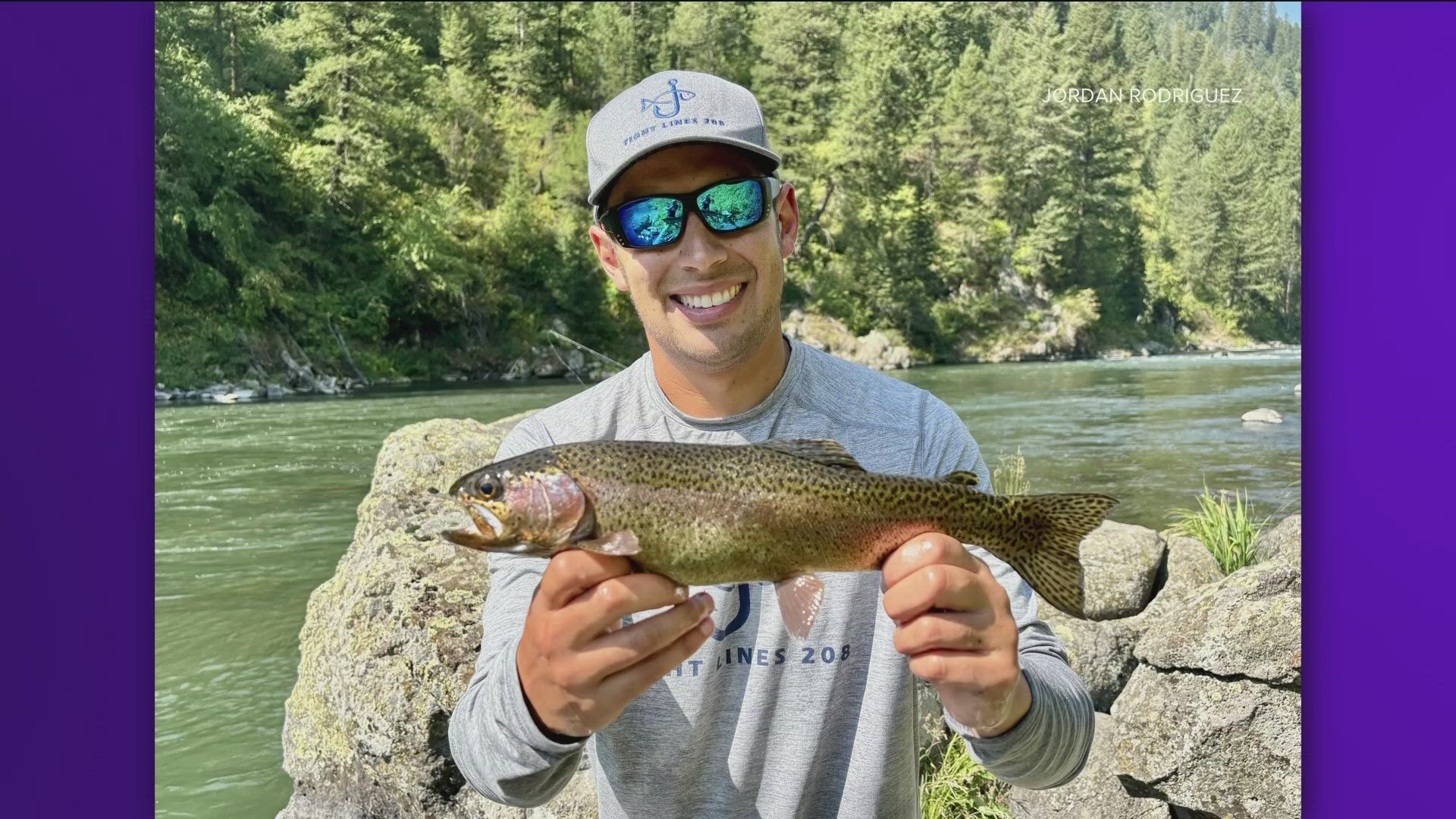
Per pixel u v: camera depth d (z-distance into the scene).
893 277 16.66
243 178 15.38
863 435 1.59
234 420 11.48
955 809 3.23
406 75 16.80
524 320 16.41
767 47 17.09
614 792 1.54
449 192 16.77
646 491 1.25
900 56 16.70
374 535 3.61
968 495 1.33
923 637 1.19
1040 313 15.78
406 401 12.98
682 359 1.54
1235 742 3.18
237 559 7.27
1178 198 14.38
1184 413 10.80
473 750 1.35
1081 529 1.33
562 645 1.18
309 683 3.66
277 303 14.85
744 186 1.47
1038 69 15.82
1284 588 3.30
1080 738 1.38
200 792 4.51
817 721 1.48
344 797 3.45
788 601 1.29
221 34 15.77
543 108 17.20
